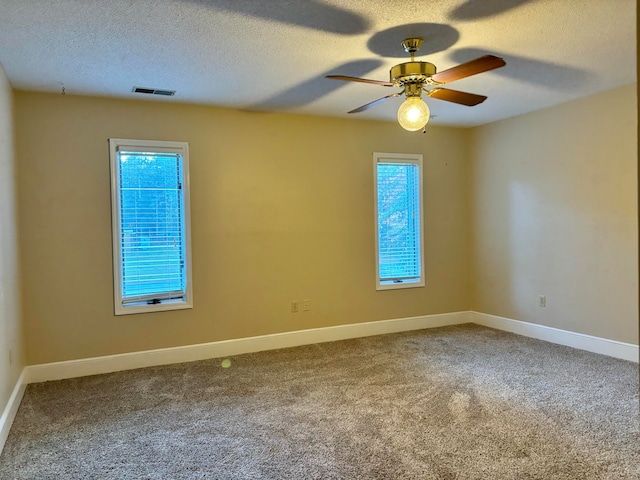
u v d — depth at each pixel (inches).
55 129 144.4
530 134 184.4
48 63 117.3
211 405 121.1
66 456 95.3
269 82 137.3
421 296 206.5
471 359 157.2
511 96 160.2
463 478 84.6
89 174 148.6
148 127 156.3
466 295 215.6
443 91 113.3
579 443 96.9
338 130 187.8
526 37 107.3
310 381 138.5
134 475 87.9
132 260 155.6
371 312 195.5
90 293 149.2
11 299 120.3
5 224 114.7
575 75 136.9
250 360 161.3
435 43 109.8
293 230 179.9
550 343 176.1
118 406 121.3
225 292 168.7
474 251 214.5
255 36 103.4
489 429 104.0
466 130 215.6
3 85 119.3
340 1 88.2
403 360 157.6
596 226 161.0
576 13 95.0
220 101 157.8
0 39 101.9
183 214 161.6
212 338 166.6
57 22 94.3
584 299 166.1
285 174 178.1
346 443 98.7
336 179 187.8
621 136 151.8
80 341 148.0
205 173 164.9
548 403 118.0
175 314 161.0
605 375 138.3
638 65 45.2
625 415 110.1
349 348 174.2
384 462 90.7
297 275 181.0
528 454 92.7
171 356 159.9
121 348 153.3
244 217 171.5
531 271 185.9
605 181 157.4
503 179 197.5
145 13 91.0
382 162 198.4
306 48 111.1
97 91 142.6
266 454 94.8
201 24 96.7
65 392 132.1
